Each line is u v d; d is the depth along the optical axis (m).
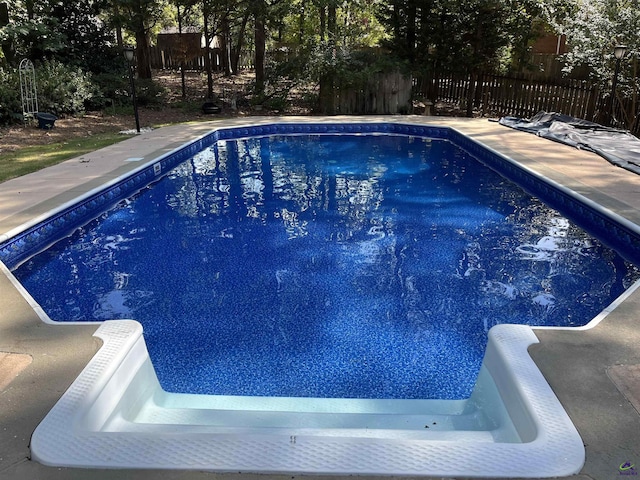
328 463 1.64
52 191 5.60
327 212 5.89
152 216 5.79
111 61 14.02
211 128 10.22
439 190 6.77
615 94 9.03
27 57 12.52
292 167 8.10
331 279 4.16
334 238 5.07
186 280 4.18
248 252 4.74
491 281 4.10
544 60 11.98
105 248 4.88
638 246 4.34
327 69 12.20
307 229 5.34
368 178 7.41
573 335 2.47
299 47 13.08
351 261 4.52
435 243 4.92
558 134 8.84
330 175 7.60
